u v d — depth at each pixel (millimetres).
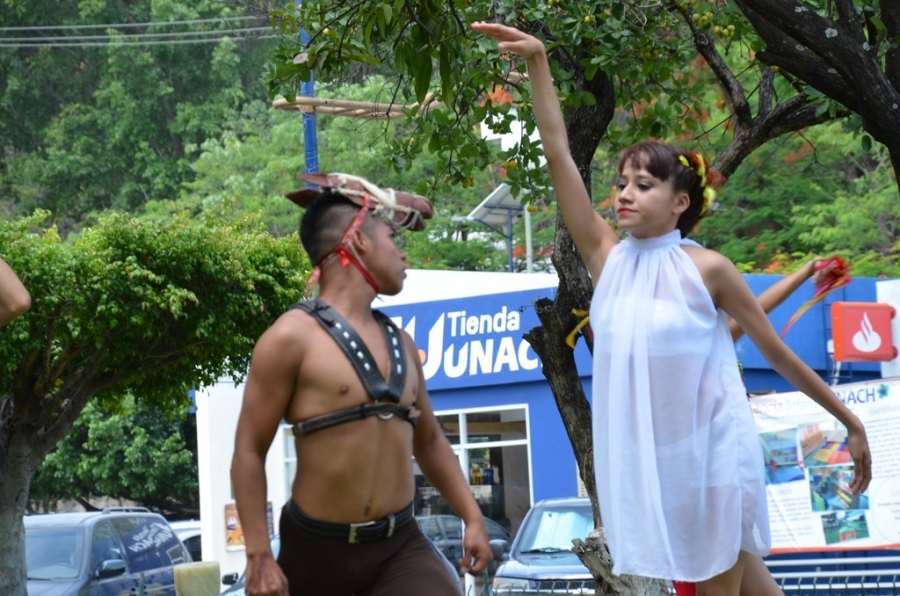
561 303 6707
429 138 8375
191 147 37625
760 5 5629
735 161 7566
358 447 3600
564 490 18141
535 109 3879
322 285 3742
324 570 3695
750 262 28266
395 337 3766
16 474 12719
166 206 36219
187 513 34312
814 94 7066
